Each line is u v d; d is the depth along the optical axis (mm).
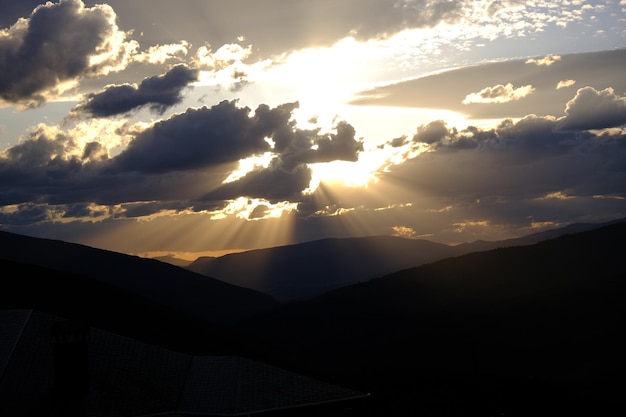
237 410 29547
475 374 64625
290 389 32281
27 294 65000
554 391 58531
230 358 33969
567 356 77938
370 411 49875
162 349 35000
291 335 109438
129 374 31328
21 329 31953
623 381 68562
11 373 28422
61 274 74625
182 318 74375
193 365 34094
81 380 28375
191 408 30188
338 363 82625
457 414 50344
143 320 66562
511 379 61750
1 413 25719
